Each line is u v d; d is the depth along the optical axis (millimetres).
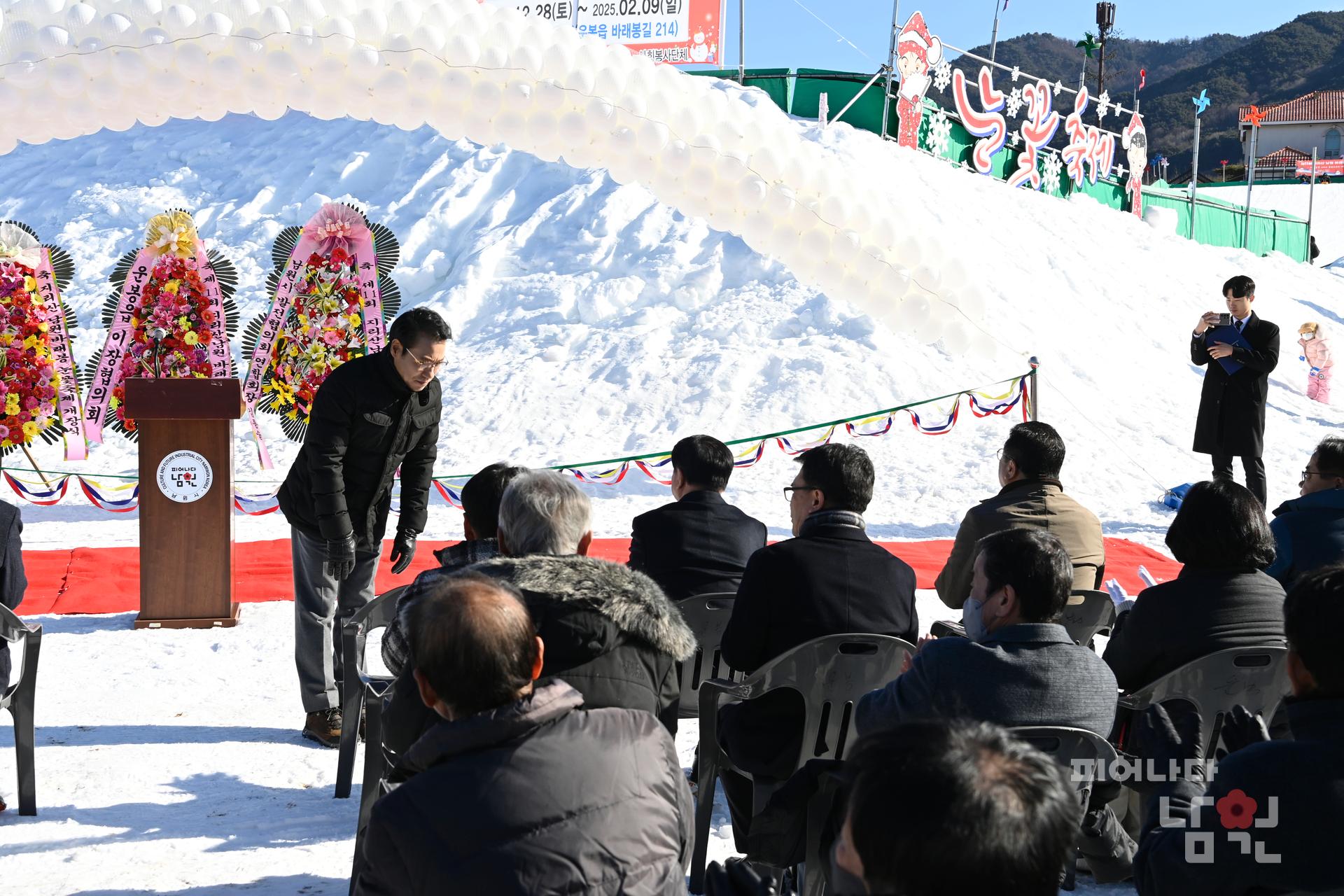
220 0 6391
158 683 5465
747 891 1725
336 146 21016
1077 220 21875
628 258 16797
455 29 6746
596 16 21969
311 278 11102
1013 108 23312
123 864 3428
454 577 2146
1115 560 8578
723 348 14531
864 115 22047
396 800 1954
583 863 1906
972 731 1242
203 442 6375
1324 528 4312
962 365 14289
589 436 12836
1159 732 2465
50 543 8836
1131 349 16875
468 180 19297
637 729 2100
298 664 4766
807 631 3357
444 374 14578
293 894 3248
